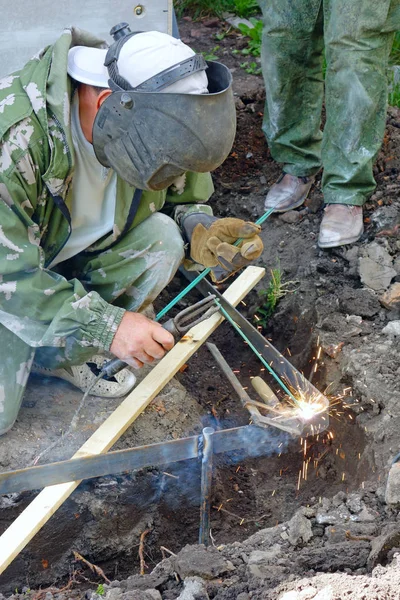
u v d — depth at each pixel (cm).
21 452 324
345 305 385
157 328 291
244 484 360
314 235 432
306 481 355
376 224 418
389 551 253
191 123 261
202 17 630
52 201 303
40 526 276
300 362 389
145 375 370
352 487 326
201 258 316
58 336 295
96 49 288
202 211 343
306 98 431
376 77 387
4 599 282
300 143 440
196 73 265
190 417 362
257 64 561
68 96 282
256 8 625
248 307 427
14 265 287
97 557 322
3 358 316
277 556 266
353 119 395
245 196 465
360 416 339
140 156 272
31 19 422
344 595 234
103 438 308
